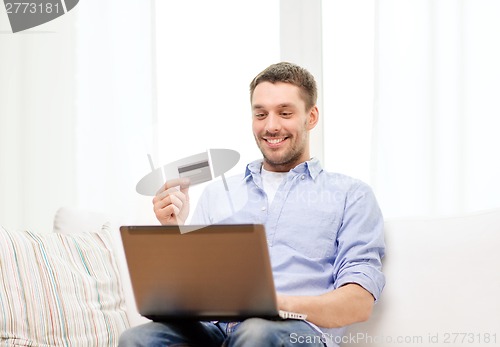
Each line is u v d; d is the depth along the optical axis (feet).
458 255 6.48
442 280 6.46
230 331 6.31
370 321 6.53
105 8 9.80
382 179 9.07
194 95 9.66
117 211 9.63
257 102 7.00
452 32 9.01
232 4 9.69
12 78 9.84
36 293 6.33
